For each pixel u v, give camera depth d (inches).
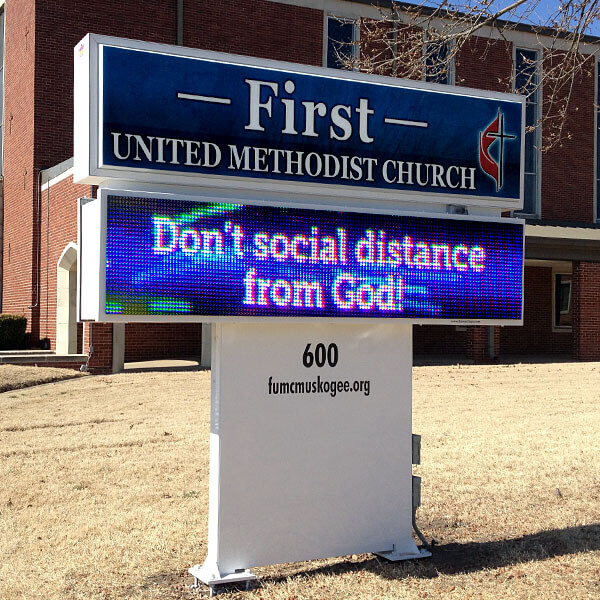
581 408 644.1
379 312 258.5
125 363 956.6
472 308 273.7
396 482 275.1
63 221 938.1
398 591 244.4
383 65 421.4
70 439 497.7
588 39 1183.6
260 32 1071.0
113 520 325.4
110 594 245.1
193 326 1030.4
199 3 1047.0
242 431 250.5
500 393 737.0
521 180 290.2
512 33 1121.4
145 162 236.8
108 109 232.8
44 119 1026.1
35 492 369.7
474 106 283.9
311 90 259.1
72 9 1022.4
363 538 269.3
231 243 238.7
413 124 274.1
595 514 329.1
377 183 267.6
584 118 1227.9
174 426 543.2
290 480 257.1
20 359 840.3
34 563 275.6
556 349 1314.0
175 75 241.0
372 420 271.1
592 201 1242.0
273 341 255.6
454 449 465.7
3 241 1192.8
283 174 254.4
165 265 229.5
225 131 247.1
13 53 1123.9
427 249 267.1
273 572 266.4
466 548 287.4
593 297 1082.1
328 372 263.9
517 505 343.3
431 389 764.6
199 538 300.2
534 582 252.2
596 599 237.8
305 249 248.8
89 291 230.1
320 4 1094.4
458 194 279.6
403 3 1029.2
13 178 1133.1
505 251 280.7
